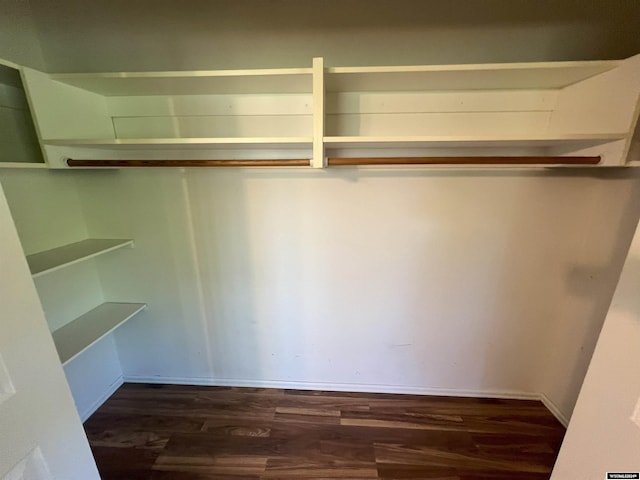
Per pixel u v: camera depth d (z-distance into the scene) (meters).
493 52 1.26
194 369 1.84
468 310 1.61
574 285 1.45
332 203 1.49
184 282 1.67
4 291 0.57
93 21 1.25
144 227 1.58
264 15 1.23
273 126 1.39
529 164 1.15
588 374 0.70
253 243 1.58
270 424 1.58
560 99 1.26
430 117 1.35
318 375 1.81
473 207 1.44
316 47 1.29
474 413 1.64
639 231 0.59
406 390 1.79
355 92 1.33
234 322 1.74
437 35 1.25
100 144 1.16
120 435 1.50
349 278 1.61
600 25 1.17
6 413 0.57
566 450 0.76
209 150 1.45
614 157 1.05
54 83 1.16
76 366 1.54
